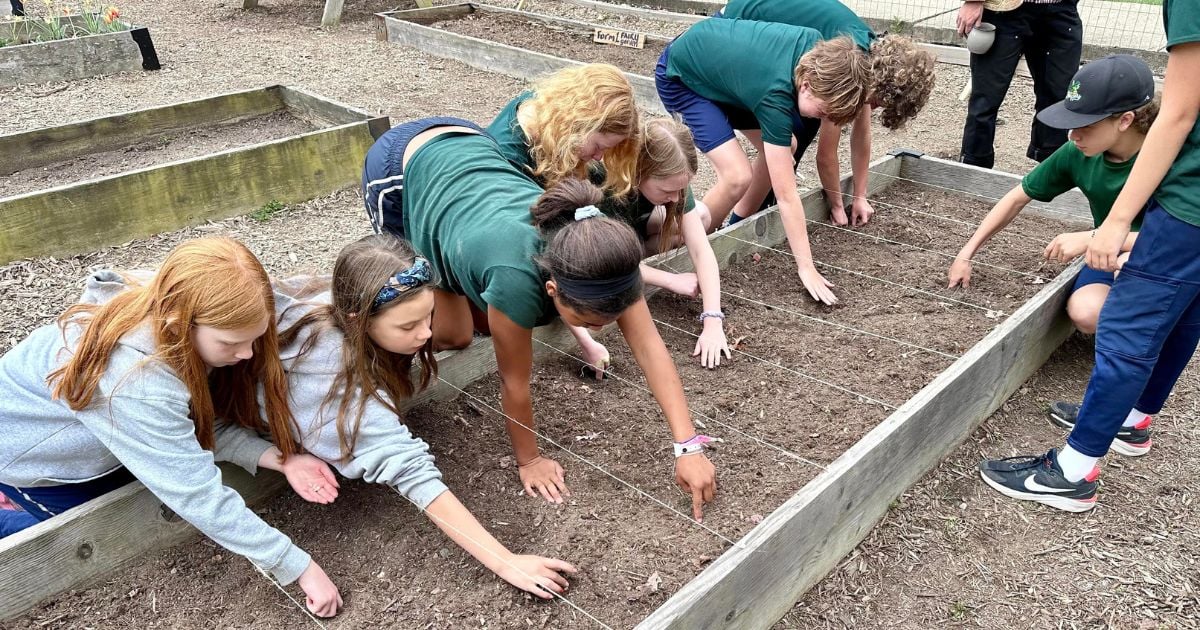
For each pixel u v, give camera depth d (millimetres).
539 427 2615
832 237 3926
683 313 3279
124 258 4039
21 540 1874
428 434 2553
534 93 2543
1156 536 2393
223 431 2133
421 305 1963
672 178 2492
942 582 2248
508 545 2154
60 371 1792
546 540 2174
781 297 3416
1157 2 9469
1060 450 2504
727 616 1902
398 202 2508
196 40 8680
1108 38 7789
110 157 5430
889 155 4465
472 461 2451
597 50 8398
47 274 3842
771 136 3211
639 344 2090
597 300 1773
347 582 2061
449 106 6465
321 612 1950
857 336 3121
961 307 3297
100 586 2039
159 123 5668
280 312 2076
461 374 2756
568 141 2227
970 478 2605
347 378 2012
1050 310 3008
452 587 2037
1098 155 2625
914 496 2520
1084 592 2215
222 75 7336
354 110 5438
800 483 2369
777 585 2047
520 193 2109
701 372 2920
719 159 3545
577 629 1923
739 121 3664
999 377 2811
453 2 10172
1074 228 3969
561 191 1890
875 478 2295
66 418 1848
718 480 2393
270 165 4555
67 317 1894
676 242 3328
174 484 1833
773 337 3129
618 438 2574
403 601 2004
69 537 1947
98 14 8367
